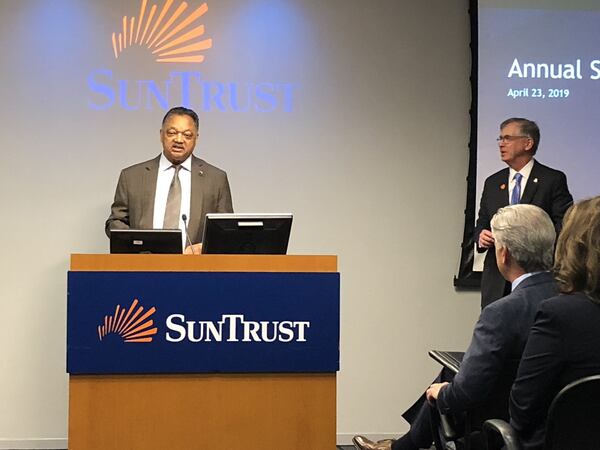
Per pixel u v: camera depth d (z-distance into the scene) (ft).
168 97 15.46
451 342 16.05
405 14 15.96
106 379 8.57
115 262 8.59
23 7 15.17
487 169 15.67
